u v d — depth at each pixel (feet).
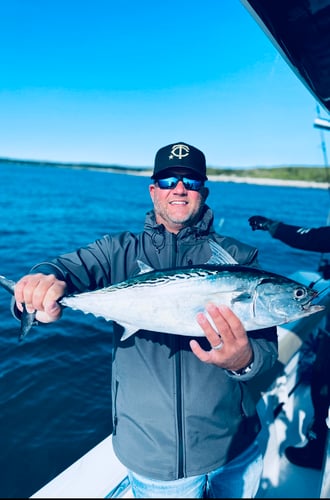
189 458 5.70
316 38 5.78
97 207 81.66
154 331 6.45
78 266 6.64
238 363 5.34
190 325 6.46
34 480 10.11
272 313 6.78
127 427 6.02
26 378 14.46
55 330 18.43
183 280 6.67
